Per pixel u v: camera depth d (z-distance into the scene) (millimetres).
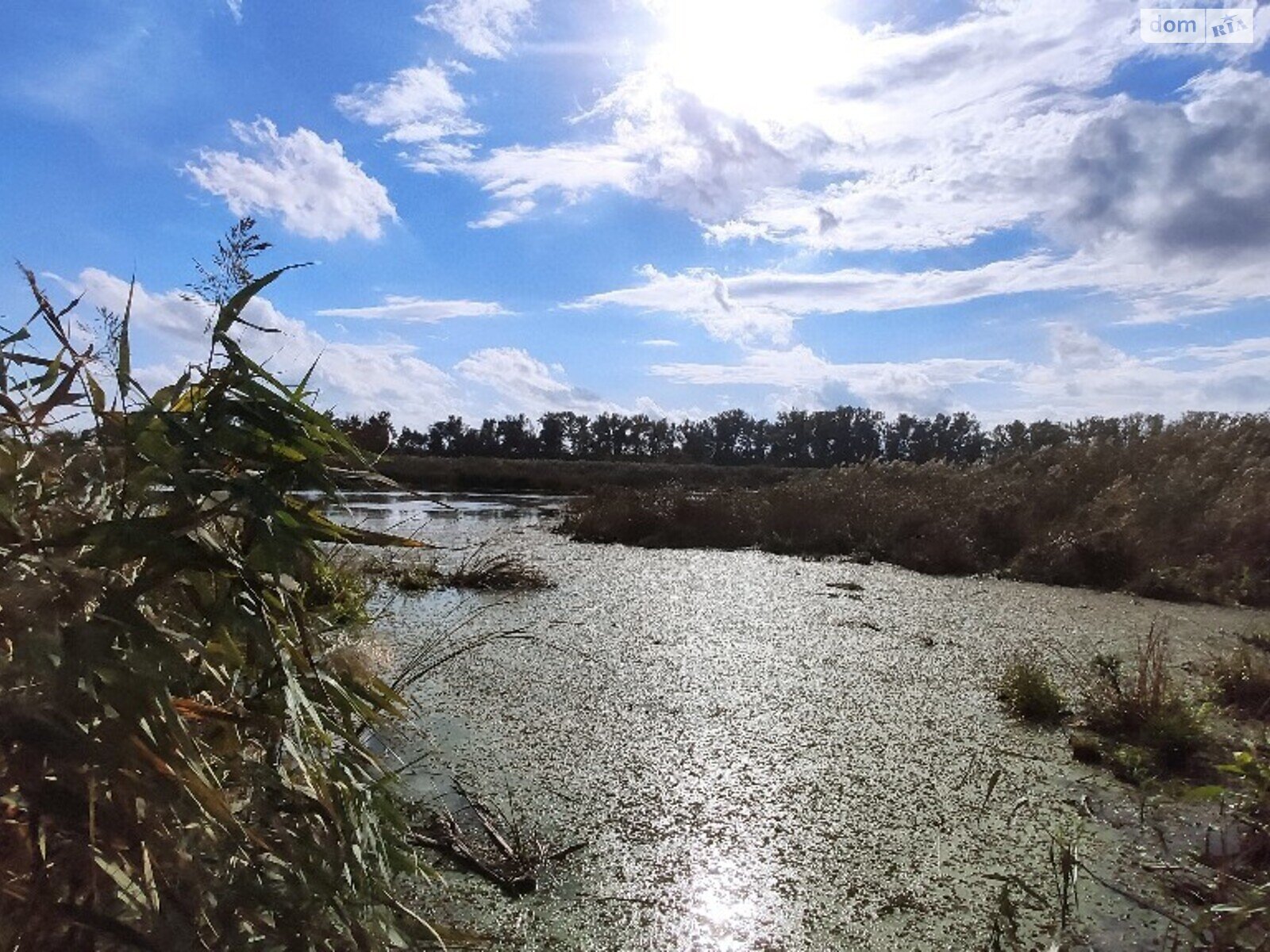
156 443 1387
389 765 3646
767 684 5359
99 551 1292
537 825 3268
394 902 1539
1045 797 3670
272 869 1367
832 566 11266
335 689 1614
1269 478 10695
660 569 10758
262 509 1387
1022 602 8602
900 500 13438
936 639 6797
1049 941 2605
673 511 14320
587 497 16453
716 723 4570
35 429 1443
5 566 1272
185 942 1203
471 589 8672
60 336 1481
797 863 3066
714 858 3082
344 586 3918
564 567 10812
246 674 1540
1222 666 5324
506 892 2771
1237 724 4570
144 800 1246
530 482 31000
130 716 1234
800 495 14273
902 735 4438
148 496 1427
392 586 7723
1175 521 10359
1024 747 4297
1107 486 12281
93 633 1235
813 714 4770
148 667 1252
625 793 3617
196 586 1431
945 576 10531
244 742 1518
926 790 3734
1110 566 9805
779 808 3521
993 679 5574
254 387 1480
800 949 2557
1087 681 5227
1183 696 4648
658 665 5758
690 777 3805
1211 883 2887
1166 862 3078
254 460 1491
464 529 14930
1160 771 3980
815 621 7457
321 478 1500
